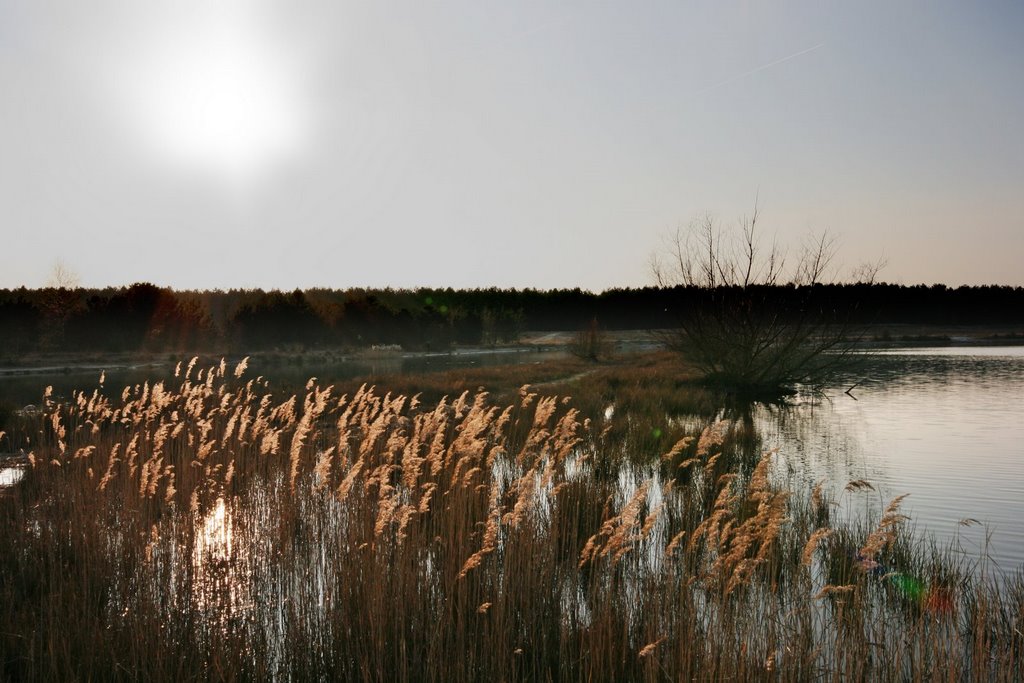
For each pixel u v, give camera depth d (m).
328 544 8.55
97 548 8.05
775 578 6.45
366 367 43.19
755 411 23.95
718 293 29.00
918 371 40.50
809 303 28.50
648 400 23.17
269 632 6.97
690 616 6.12
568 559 7.92
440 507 9.55
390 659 6.29
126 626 6.61
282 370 39.88
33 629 6.44
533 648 6.43
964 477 13.80
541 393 23.70
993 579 8.26
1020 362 47.16
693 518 9.66
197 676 5.79
